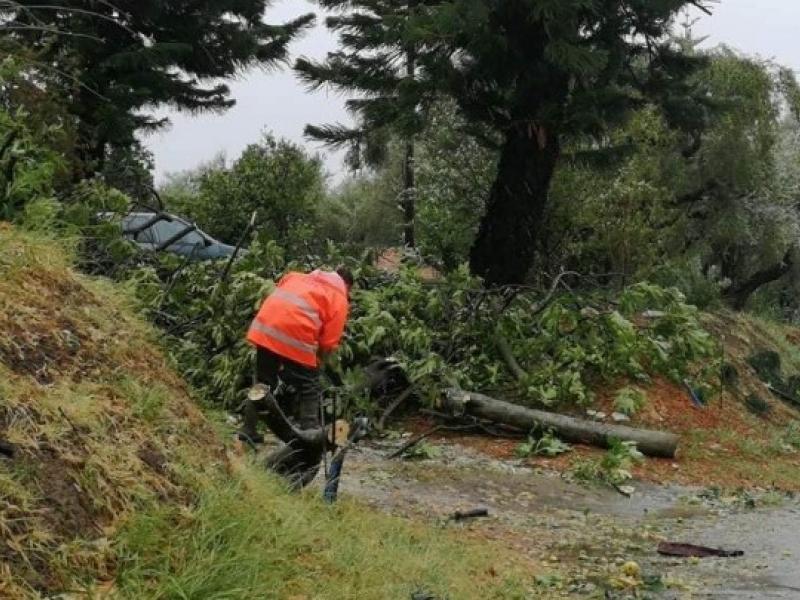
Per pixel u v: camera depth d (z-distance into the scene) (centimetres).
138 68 2078
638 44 1694
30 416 363
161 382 486
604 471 943
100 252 945
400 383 1141
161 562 350
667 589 560
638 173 1931
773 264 3412
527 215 1508
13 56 919
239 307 959
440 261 1925
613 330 1148
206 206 2611
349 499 679
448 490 838
